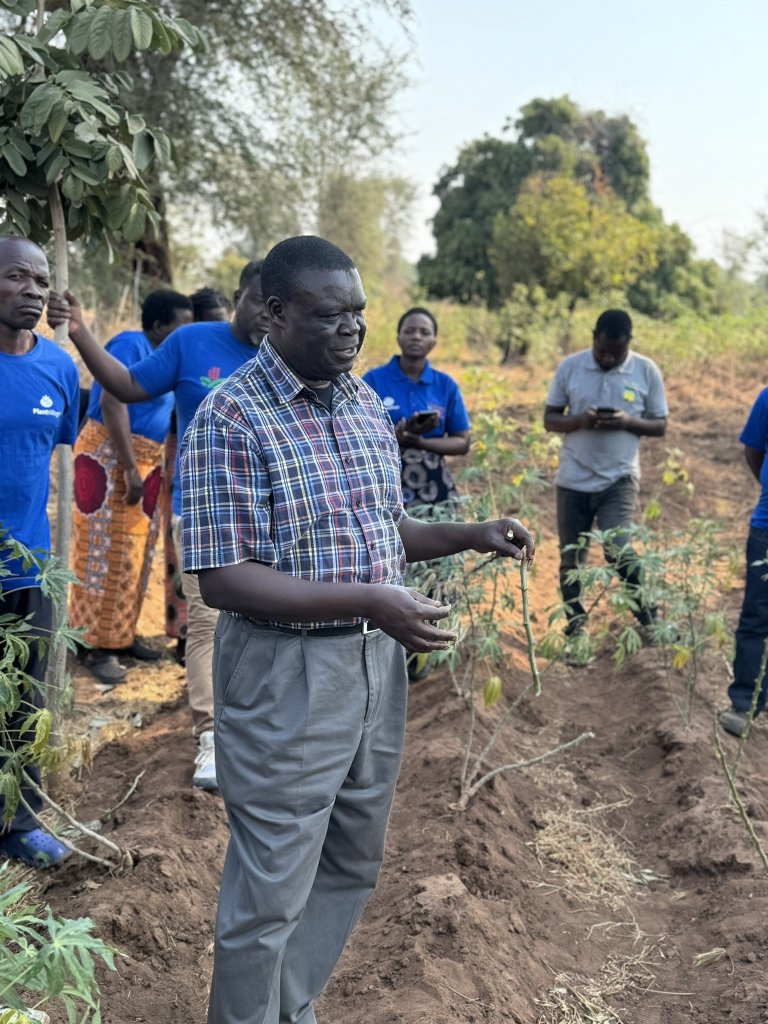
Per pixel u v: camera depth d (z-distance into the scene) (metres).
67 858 3.40
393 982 2.90
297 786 2.22
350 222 21.19
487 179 33.00
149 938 3.03
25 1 3.70
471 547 2.54
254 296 4.01
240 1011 2.25
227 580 2.11
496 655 4.24
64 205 3.81
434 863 3.53
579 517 5.92
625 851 4.01
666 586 5.15
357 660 2.27
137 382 4.04
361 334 2.22
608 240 23.14
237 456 2.13
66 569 3.19
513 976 3.02
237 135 13.26
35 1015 2.43
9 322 3.23
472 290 32.19
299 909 2.28
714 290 34.03
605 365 5.79
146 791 4.08
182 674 5.61
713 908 3.49
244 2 12.58
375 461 2.32
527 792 4.28
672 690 5.29
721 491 10.12
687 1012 3.01
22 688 3.41
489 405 7.79
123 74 3.81
